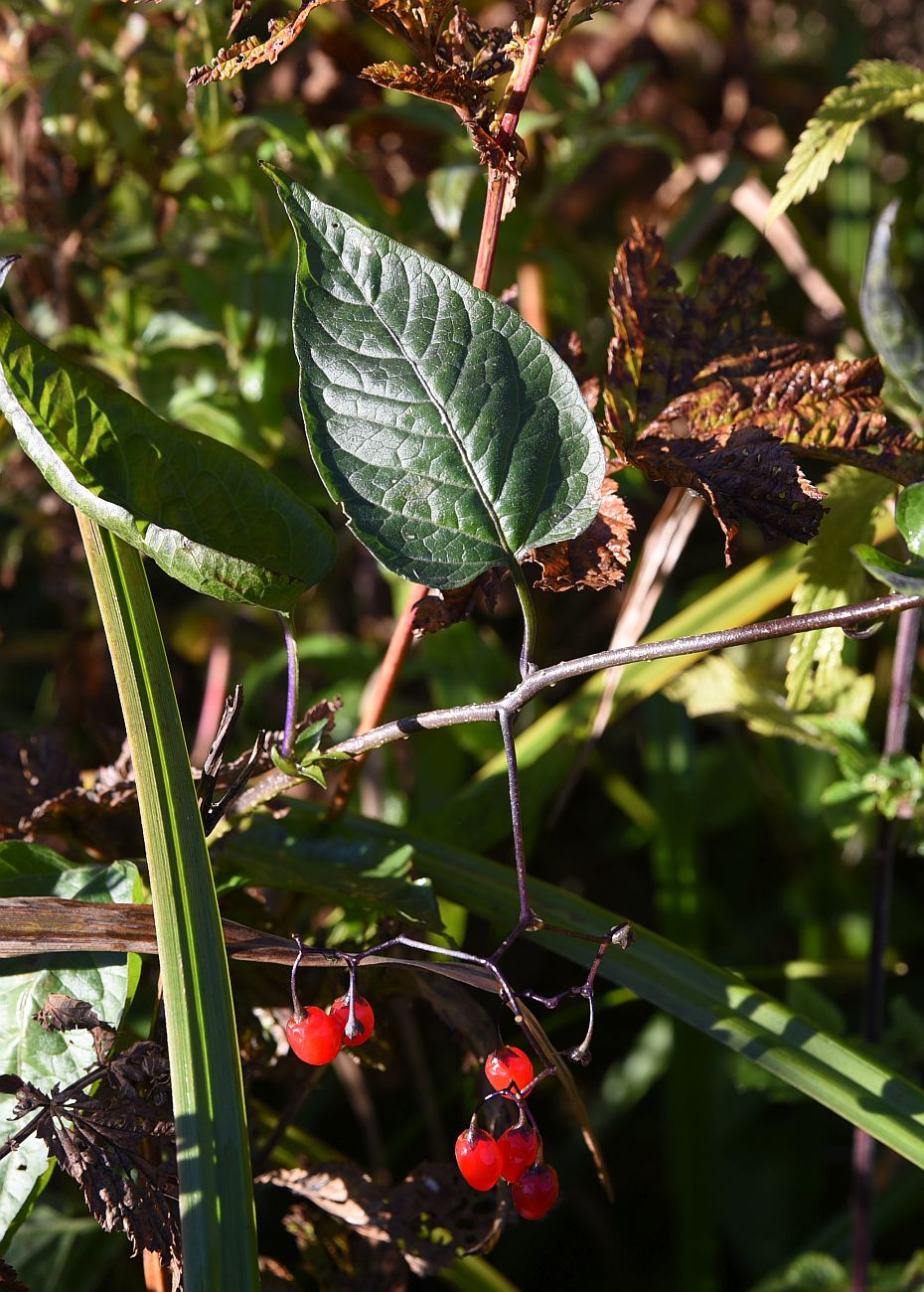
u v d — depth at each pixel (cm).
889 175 115
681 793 81
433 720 55
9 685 108
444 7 56
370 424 55
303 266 54
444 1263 60
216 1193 53
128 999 56
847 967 77
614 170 111
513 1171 54
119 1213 55
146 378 79
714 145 113
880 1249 85
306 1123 87
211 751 57
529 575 81
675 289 60
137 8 78
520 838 54
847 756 66
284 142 71
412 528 54
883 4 116
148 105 75
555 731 71
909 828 67
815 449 58
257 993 61
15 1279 55
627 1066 92
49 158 81
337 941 63
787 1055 59
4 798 62
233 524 55
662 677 70
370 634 96
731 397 59
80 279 84
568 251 91
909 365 62
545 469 55
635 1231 89
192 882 55
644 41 113
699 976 61
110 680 88
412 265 55
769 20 124
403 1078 91
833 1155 84
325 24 84
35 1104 54
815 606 62
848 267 99
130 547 57
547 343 55
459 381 55
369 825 64
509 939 54
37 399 54
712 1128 76
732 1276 87
